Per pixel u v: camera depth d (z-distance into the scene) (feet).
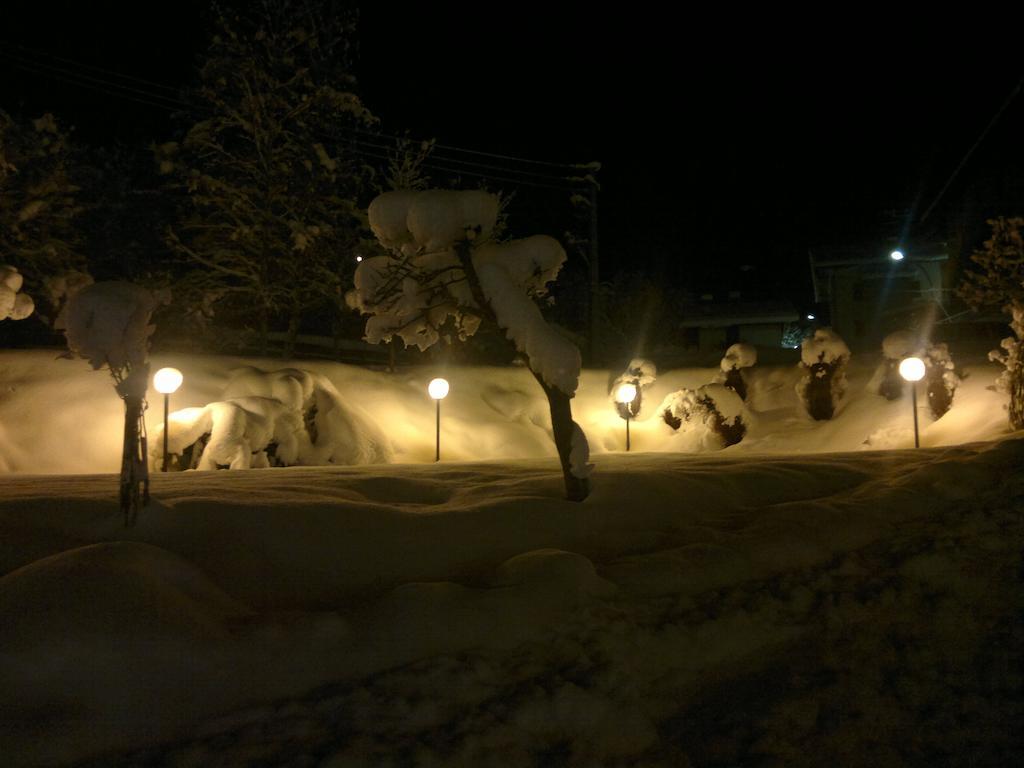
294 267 79.46
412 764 13.00
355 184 86.02
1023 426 45.91
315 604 18.04
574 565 18.66
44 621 14.21
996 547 22.49
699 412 69.72
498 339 94.53
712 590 19.58
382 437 59.16
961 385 61.05
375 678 14.85
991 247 69.36
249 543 20.08
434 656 15.49
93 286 21.09
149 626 14.57
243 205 78.18
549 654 16.19
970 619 19.52
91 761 12.78
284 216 80.38
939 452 33.40
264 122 79.36
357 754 12.97
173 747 13.16
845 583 20.48
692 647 17.29
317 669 14.92
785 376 78.07
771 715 15.94
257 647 14.89
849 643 18.34
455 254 25.50
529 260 25.94
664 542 22.45
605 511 24.00
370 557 20.10
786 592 19.62
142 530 20.25
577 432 24.63
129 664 14.01
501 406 70.85
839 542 22.48
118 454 50.06
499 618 16.60
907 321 130.72
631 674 15.99
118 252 101.86
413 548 20.67
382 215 24.90
